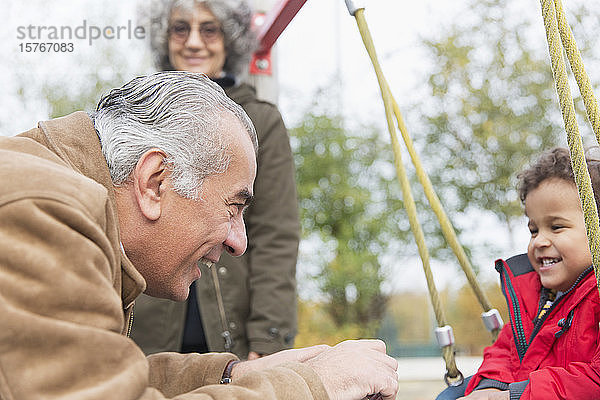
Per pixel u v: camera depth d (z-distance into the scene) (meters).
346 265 6.16
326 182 6.47
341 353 1.07
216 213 1.08
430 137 6.86
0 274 0.79
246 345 1.88
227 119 1.10
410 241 6.55
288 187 1.99
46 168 0.87
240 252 1.15
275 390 0.93
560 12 0.97
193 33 1.97
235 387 0.92
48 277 0.80
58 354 0.79
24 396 0.76
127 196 1.04
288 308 1.89
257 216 1.95
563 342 1.35
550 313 1.40
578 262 1.37
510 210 6.69
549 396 1.23
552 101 6.78
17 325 0.77
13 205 0.81
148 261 1.07
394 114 1.41
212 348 1.82
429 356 7.12
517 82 6.84
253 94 2.03
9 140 0.95
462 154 6.85
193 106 1.08
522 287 1.51
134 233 1.05
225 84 2.03
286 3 1.97
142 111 1.07
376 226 6.39
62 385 0.78
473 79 6.86
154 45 2.03
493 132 6.78
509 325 1.53
